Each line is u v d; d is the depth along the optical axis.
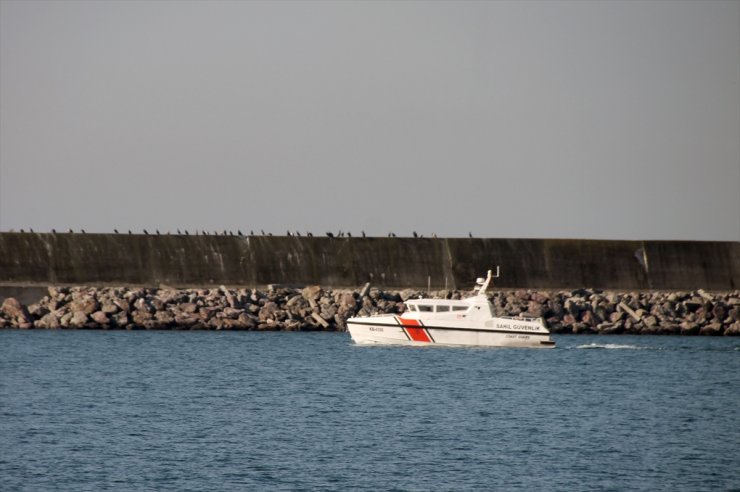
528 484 109.31
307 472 111.56
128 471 110.81
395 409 146.25
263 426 133.00
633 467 116.62
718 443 128.88
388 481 108.88
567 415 145.50
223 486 106.31
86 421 134.75
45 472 109.81
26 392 157.62
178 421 135.62
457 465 115.56
